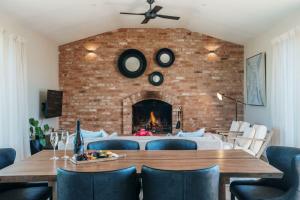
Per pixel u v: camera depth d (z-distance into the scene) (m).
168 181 1.71
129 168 1.79
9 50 4.51
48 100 5.89
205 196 1.74
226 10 5.34
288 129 4.68
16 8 4.42
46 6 4.69
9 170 1.98
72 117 7.38
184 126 7.41
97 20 6.25
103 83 7.39
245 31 6.28
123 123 7.37
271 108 5.41
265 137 5.04
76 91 7.38
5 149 2.58
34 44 5.76
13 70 4.59
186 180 1.70
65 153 2.52
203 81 7.42
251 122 6.81
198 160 2.25
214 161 2.22
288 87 4.71
